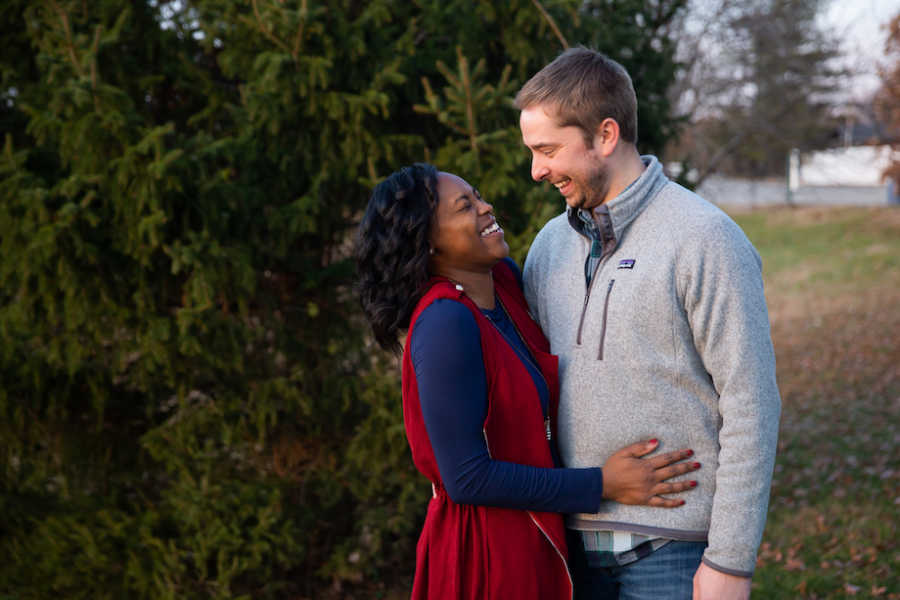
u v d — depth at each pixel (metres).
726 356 1.39
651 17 4.34
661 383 1.47
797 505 4.74
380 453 3.48
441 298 1.50
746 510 1.34
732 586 1.35
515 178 3.15
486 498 1.44
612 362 1.50
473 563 1.52
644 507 1.49
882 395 6.90
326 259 3.81
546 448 1.53
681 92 7.82
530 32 3.31
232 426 3.45
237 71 3.17
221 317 3.14
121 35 3.10
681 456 1.46
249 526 3.44
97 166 2.90
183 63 3.36
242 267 3.07
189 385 3.32
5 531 3.56
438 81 3.50
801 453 5.73
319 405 3.64
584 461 1.56
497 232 1.61
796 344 9.43
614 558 1.54
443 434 1.44
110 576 3.46
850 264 13.76
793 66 8.62
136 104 3.23
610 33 3.77
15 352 3.23
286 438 3.74
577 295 1.62
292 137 3.30
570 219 1.63
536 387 1.54
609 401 1.51
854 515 4.34
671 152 8.34
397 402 3.38
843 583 3.53
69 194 2.84
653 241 1.48
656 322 1.45
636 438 1.49
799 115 9.12
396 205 1.55
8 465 3.51
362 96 3.15
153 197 2.83
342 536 3.95
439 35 3.36
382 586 3.88
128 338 3.24
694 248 1.41
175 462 3.40
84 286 2.99
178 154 2.73
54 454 3.54
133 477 3.66
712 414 1.46
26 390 3.35
